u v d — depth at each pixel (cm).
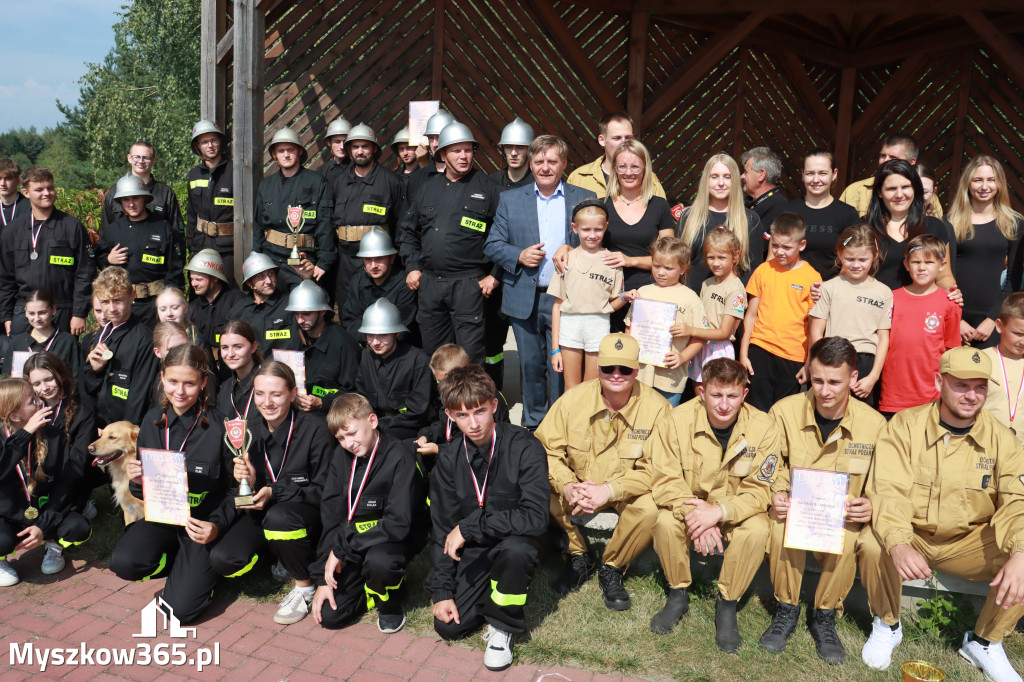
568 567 454
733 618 402
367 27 789
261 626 412
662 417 434
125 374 549
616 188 529
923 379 459
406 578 461
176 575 418
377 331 499
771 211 565
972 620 405
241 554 420
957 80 1022
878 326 461
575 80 919
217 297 613
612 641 399
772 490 412
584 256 505
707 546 396
